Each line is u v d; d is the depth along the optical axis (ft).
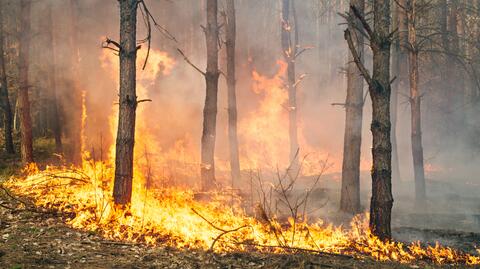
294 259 22.95
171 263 22.20
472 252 26.68
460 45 88.07
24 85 53.98
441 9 78.95
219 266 21.98
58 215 29.68
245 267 21.95
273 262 22.40
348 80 38.11
